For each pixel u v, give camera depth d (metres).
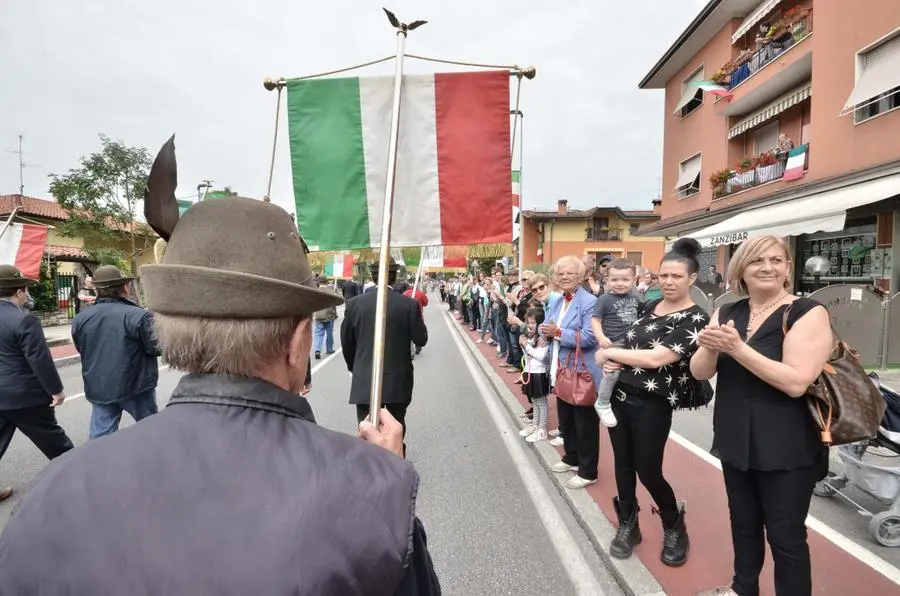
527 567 2.86
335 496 0.67
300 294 0.80
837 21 10.34
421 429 5.50
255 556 0.60
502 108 2.58
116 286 3.60
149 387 3.69
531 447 4.84
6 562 0.63
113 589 0.59
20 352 3.49
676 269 2.51
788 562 1.89
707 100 16.19
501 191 2.61
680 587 2.50
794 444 1.88
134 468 0.67
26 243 6.45
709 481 3.79
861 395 1.83
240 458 0.69
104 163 17.98
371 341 3.62
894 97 9.28
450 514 3.51
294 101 2.64
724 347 1.84
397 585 0.68
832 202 8.89
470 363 10.06
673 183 18.55
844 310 7.73
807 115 12.36
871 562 2.73
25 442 5.09
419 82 2.60
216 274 0.75
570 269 3.75
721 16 14.68
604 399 2.73
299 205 2.66
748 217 11.55
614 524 3.16
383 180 2.63
